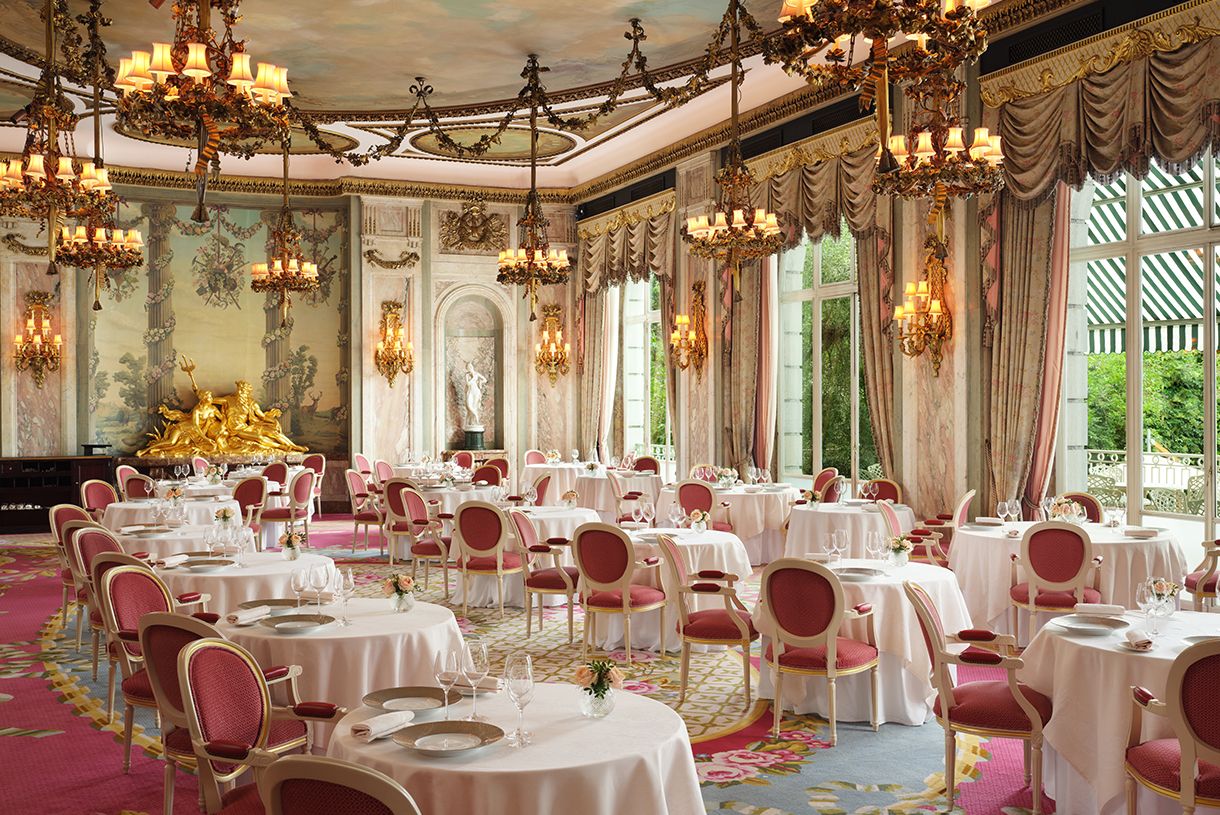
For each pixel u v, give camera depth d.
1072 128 8.18
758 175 12.25
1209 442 7.92
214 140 6.54
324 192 16.64
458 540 8.92
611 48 10.78
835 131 10.91
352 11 9.76
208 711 3.42
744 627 5.95
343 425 16.83
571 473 13.99
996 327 8.98
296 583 5.20
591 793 2.93
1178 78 7.37
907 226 10.01
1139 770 3.69
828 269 12.12
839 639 5.55
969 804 4.44
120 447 15.66
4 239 14.74
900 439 10.20
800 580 5.21
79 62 9.38
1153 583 4.37
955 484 9.42
